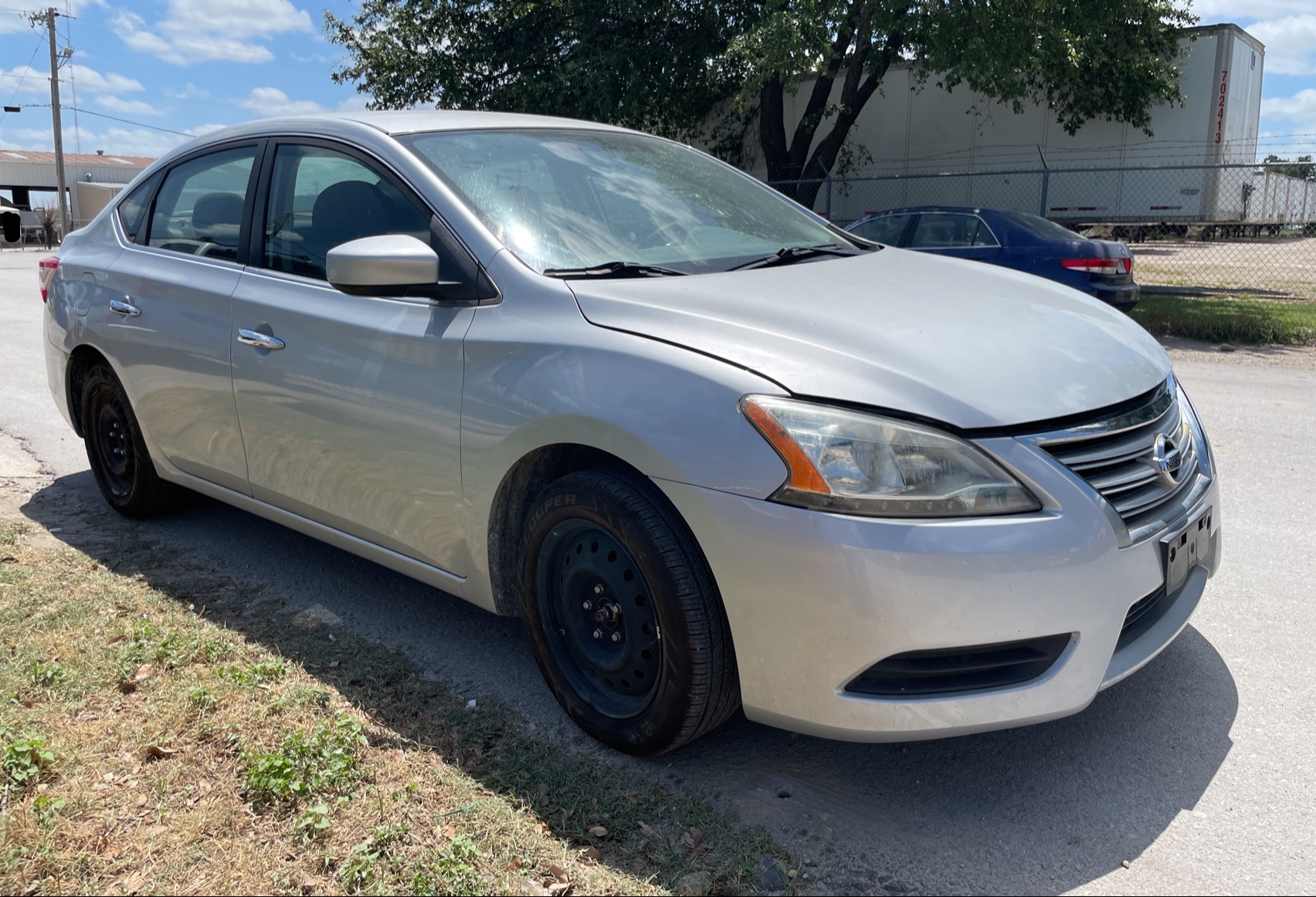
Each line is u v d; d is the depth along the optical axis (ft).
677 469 8.01
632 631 8.73
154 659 10.24
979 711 7.71
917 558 7.39
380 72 65.82
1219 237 66.95
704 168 13.12
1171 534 8.46
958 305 9.59
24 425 21.38
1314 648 10.95
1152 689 10.15
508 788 8.42
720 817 8.13
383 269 9.27
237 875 7.16
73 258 15.16
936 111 59.98
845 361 8.09
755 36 47.21
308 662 10.64
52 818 7.60
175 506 15.19
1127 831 7.98
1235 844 7.79
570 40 62.85
